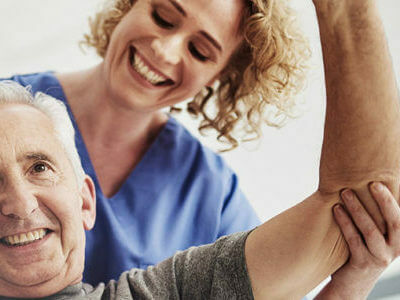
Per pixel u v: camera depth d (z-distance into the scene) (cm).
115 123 182
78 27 299
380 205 117
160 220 180
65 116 131
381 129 112
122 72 171
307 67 194
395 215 118
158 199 183
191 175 192
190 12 160
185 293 124
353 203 118
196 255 128
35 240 120
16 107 126
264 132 267
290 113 204
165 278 126
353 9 109
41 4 304
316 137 254
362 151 114
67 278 123
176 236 182
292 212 122
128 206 179
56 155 126
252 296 120
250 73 192
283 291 122
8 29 298
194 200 188
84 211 135
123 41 169
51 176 123
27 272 119
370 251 123
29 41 297
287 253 119
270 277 120
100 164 183
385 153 114
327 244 121
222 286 121
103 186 181
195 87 175
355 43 109
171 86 174
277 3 178
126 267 171
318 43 213
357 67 110
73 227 124
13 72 291
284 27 181
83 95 187
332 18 110
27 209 119
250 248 121
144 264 173
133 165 188
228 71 195
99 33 214
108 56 175
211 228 187
